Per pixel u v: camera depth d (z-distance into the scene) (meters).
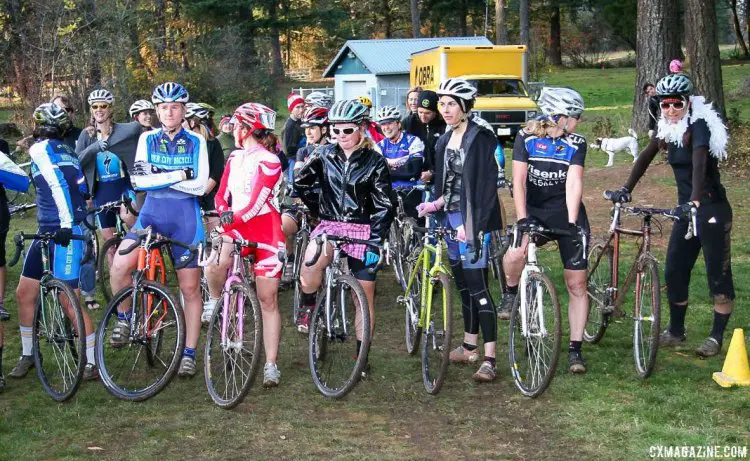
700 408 5.18
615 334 6.79
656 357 6.16
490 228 5.69
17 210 6.49
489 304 5.85
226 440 4.92
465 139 5.70
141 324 5.68
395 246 8.52
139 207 7.71
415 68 27.41
